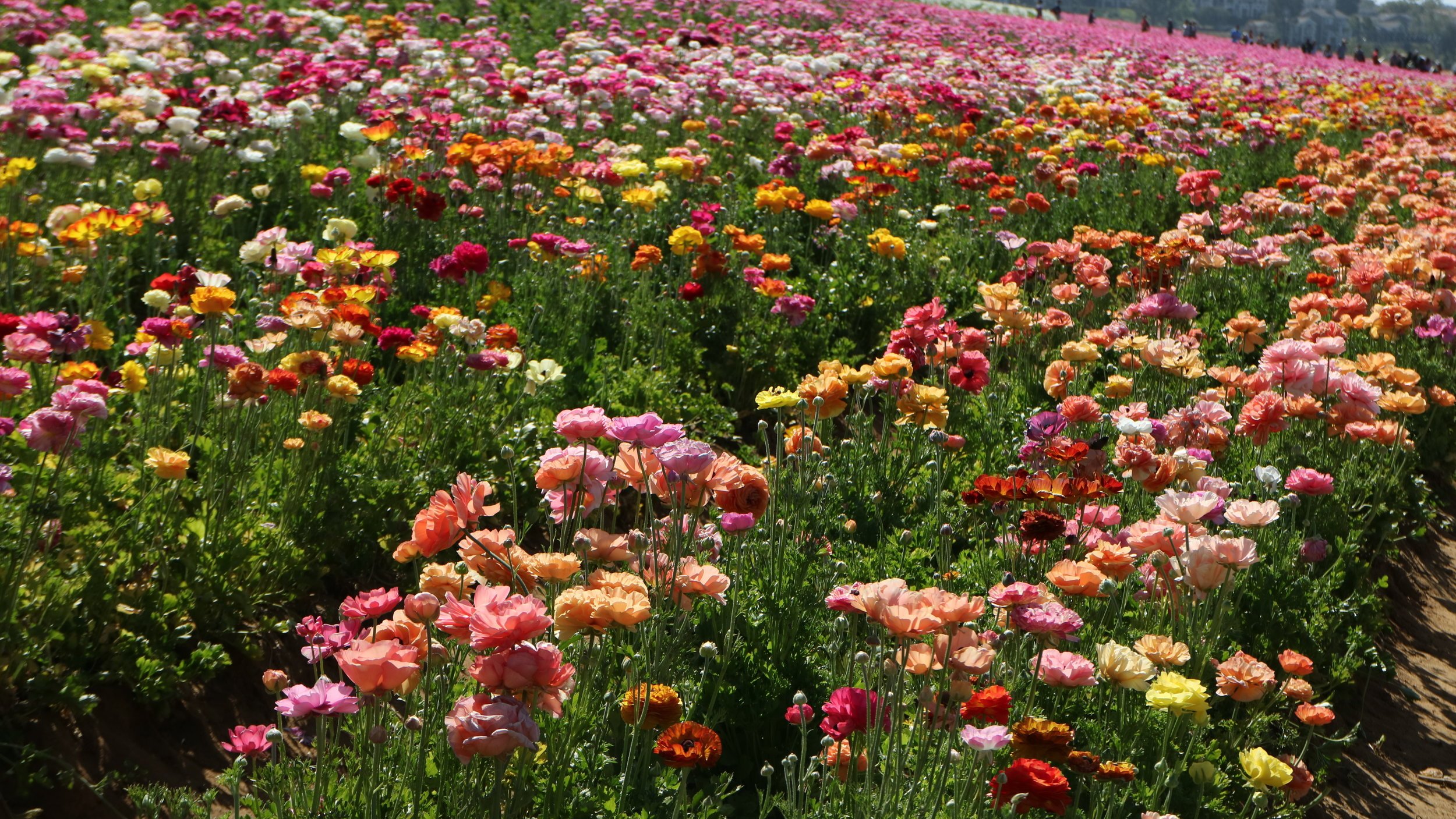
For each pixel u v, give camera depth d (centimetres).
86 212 614
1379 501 629
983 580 477
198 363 530
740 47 1827
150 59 1028
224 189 829
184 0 1636
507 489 540
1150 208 1196
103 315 609
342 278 605
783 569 442
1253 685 378
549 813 313
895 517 551
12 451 429
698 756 282
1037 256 848
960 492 582
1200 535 436
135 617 394
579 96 1123
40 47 1077
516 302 728
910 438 614
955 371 581
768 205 866
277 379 450
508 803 300
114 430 485
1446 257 838
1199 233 951
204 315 508
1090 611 439
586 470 345
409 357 531
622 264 805
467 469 538
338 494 478
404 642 299
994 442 651
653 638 361
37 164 805
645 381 657
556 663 259
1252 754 348
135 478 448
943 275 920
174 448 504
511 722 246
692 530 381
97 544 403
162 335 474
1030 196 973
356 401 529
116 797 349
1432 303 775
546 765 321
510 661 254
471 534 313
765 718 393
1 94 824
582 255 712
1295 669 423
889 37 2350
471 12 1920
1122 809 364
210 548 421
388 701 291
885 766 313
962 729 296
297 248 605
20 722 350
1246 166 1500
